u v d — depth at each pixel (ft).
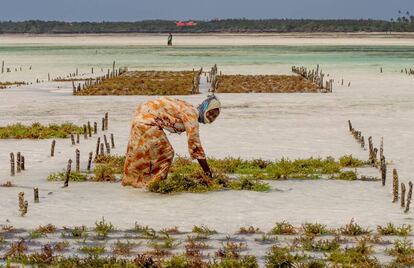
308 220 106.52
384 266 81.87
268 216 108.88
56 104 294.87
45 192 126.41
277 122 233.55
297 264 82.48
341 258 84.38
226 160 155.33
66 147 181.47
